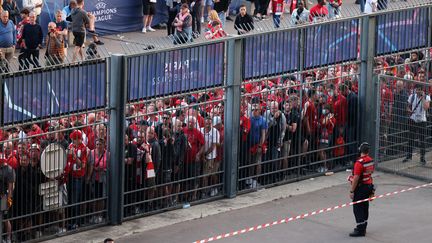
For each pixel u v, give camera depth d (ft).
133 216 91.09
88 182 88.02
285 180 100.48
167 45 95.66
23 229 84.84
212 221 90.84
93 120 87.45
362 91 104.42
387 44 106.01
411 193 97.35
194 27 138.41
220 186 96.37
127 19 140.67
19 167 83.61
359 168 85.46
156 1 142.82
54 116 85.10
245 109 96.43
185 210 93.35
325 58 101.55
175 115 92.02
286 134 99.50
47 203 85.76
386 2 132.16
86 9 135.03
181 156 92.79
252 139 97.09
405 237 86.48
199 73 93.09
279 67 98.22
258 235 87.20
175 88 91.81
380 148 104.06
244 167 97.14
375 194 97.14
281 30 97.66
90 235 87.61
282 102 98.63
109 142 88.69
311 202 95.50
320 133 102.06
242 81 95.61
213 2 144.66
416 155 101.76
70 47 129.29
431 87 100.37
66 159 86.28
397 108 102.42
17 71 82.28
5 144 82.43
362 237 86.38
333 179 102.12
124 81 88.12
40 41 119.96
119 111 88.33
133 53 88.38
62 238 86.74
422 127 100.99
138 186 90.89
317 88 101.04
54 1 132.05
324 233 87.61
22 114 83.15
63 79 85.10
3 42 119.24
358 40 103.76
